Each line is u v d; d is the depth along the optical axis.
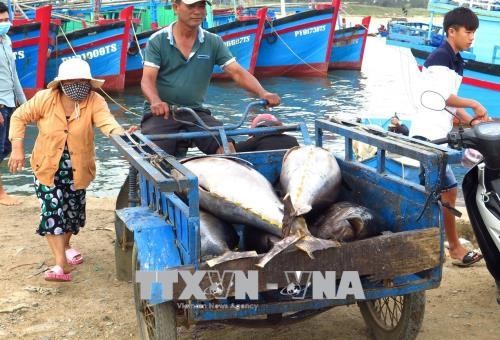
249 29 25.94
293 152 3.98
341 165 4.19
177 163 3.26
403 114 7.95
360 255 3.02
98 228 6.43
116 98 21.95
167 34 5.21
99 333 4.21
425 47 16.92
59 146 4.78
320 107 19.73
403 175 4.64
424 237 3.11
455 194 5.24
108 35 21.89
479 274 5.21
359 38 31.19
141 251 3.18
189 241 2.94
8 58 7.42
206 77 5.41
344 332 4.23
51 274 4.96
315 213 3.75
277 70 28.88
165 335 3.16
